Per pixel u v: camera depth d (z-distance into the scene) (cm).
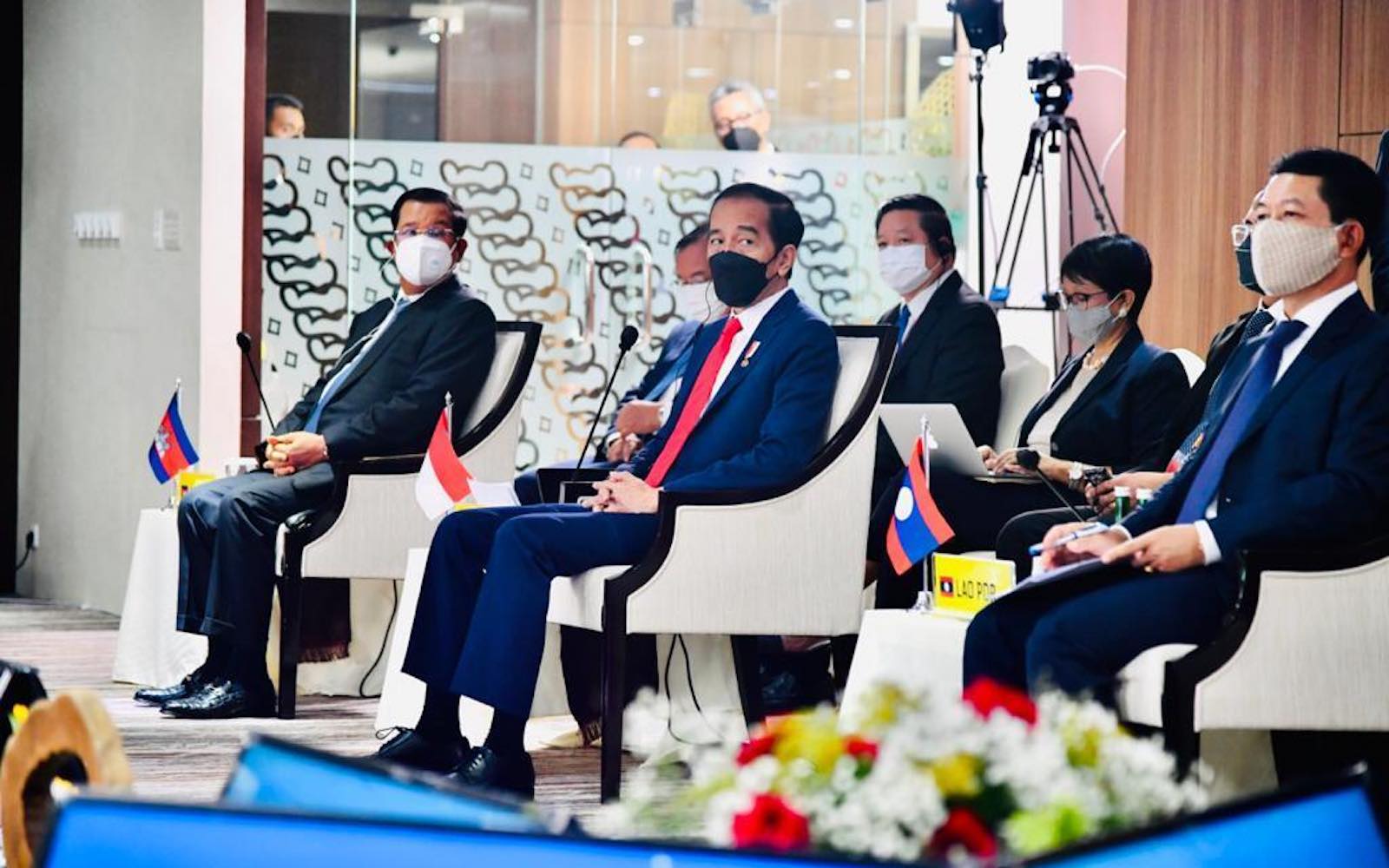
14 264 1186
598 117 1082
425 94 1059
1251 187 754
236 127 987
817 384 575
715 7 1080
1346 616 419
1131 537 461
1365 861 158
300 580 723
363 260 1045
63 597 1131
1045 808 186
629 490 575
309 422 774
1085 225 1146
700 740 634
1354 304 450
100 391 1081
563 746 660
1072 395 679
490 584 553
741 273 597
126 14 1046
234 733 688
